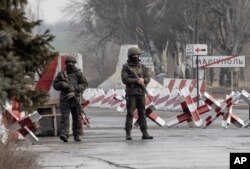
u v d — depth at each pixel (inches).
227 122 1587.1
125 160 909.2
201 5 4672.7
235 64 2440.9
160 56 5374.0
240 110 2640.3
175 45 5206.7
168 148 1067.3
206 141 1182.9
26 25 602.5
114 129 1581.0
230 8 4736.7
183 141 1189.7
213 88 4579.2
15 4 596.1
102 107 2851.9
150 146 1107.3
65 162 886.4
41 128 1349.7
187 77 4886.8
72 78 1246.9
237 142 1157.1
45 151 1035.3
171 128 1579.7
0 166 703.7
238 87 4879.4
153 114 1620.3
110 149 1064.8
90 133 1439.5
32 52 600.7
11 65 560.7
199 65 2440.9
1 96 555.8
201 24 4960.6
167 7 4881.9
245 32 4768.7
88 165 856.3
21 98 583.8
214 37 5009.8
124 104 2432.3
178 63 5255.9
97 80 6441.9
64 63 1305.4
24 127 1120.8
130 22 5280.5
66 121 1230.9
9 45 565.0
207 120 1617.9
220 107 1609.3
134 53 1262.3
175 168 823.1
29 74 599.5
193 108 1604.3
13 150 750.5
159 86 3070.9
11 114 1077.8
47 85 1320.1
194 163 869.2
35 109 602.9
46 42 604.1
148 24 5152.6
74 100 1241.4
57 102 1342.3
